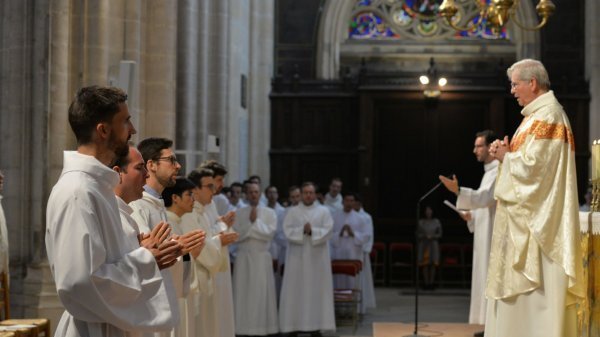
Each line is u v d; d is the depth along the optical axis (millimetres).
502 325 5836
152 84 11453
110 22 10500
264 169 21719
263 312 12289
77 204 3475
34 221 9828
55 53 9836
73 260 3400
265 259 12391
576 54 22953
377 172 21578
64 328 3707
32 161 9891
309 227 12398
